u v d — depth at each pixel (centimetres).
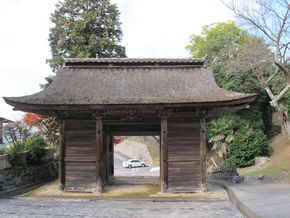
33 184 1485
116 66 1416
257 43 2094
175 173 1202
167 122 1221
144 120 1282
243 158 2398
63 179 1236
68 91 1216
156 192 1263
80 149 1238
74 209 930
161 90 1225
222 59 3200
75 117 1246
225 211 884
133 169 4228
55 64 2425
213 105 1110
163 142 1200
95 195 1170
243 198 927
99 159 1220
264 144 2414
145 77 1339
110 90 1230
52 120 2292
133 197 1147
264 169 1964
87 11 2614
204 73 1363
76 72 1394
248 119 2577
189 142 1215
